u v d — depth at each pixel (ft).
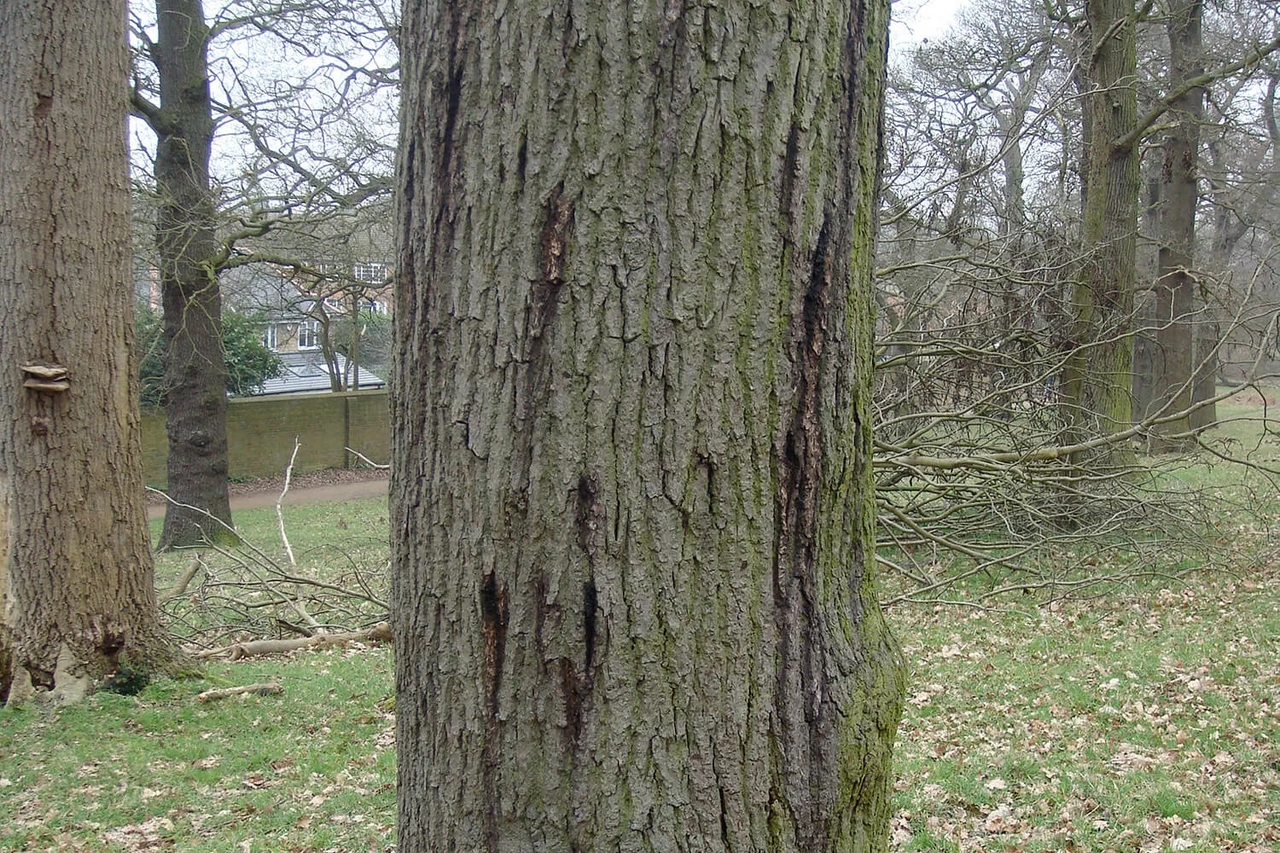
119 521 20.49
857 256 5.69
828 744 5.60
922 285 36.04
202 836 14.17
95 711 19.15
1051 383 36.14
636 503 5.18
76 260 19.30
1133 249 37.14
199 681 21.56
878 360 33.60
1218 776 15.16
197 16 48.06
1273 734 16.62
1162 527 32.65
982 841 13.61
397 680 5.97
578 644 5.24
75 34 19.07
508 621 5.33
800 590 5.55
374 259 54.80
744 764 5.40
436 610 5.58
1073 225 40.47
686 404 5.17
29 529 19.43
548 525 5.23
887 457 30.99
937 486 32.14
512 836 5.39
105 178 19.63
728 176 5.13
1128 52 36.96
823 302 5.47
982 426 34.47
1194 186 58.59
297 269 51.03
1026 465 31.45
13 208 18.89
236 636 30.78
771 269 5.26
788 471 5.45
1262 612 25.13
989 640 25.13
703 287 5.14
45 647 19.63
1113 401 36.50
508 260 5.18
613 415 5.15
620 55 5.00
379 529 54.29
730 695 5.35
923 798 15.14
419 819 5.82
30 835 14.11
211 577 32.83
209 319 48.73
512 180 5.14
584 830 5.30
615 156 5.04
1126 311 36.83
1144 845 13.16
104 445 20.10
